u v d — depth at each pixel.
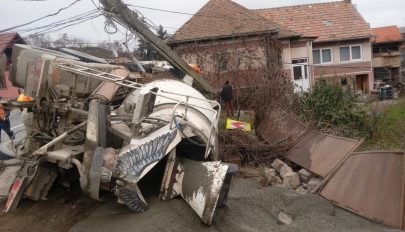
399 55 42.50
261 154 9.60
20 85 7.61
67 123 6.61
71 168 6.39
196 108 6.99
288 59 26.38
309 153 8.66
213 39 22.08
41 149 5.99
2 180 7.41
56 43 22.61
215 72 18.27
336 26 34.66
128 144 5.57
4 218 6.18
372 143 12.33
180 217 5.28
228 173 5.36
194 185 5.41
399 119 16.42
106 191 6.11
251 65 17.81
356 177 6.46
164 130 5.77
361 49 34.44
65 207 6.41
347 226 5.63
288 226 5.69
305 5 36.66
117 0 12.09
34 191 6.26
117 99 7.11
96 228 5.32
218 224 5.35
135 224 5.16
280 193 6.85
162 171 6.03
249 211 6.00
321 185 7.02
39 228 5.84
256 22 24.97
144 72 12.16
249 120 12.95
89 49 22.16
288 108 13.66
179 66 12.73
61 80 6.55
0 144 9.30
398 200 5.52
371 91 32.88
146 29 12.55
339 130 12.28
